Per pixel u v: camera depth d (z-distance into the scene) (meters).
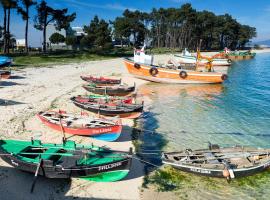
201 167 14.97
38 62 54.50
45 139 18.36
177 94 35.16
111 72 47.78
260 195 14.06
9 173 14.23
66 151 14.73
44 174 13.65
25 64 50.47
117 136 18.70
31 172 13.93
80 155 14.16
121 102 24.73
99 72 47.03
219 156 16.27
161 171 15.77
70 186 13.63
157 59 76.44
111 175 14.12
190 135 21.42
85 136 19.25
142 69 40.75
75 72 45.00
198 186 14.55
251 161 16.02
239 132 22.45
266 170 16.28
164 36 140.62
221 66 71.81
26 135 18.78
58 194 13.01
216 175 15.13
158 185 14.42
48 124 19.80
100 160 14.14
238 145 19.06
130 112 23.05
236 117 26.38
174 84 41.59
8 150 14.74
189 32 128.62
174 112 27.12
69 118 20.14
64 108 24.84
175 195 13.69
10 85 32.81
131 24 111.44
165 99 32.19
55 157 14.27
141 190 13.88
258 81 48.16
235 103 31.72
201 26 131.25
